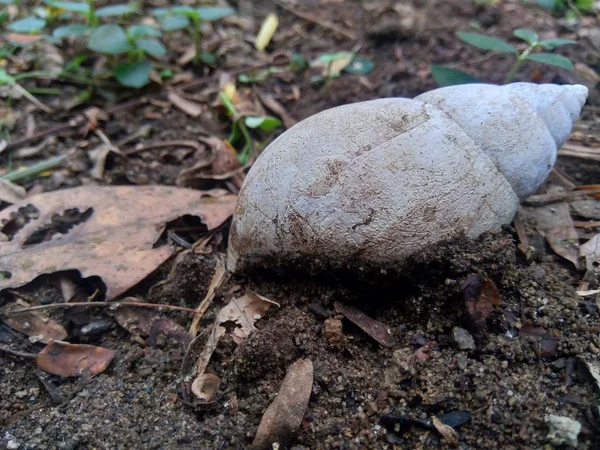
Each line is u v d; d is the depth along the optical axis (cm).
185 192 16
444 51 23
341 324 12
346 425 11
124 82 20
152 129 20
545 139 12
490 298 12
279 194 12
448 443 11
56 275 14
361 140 11
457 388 11
